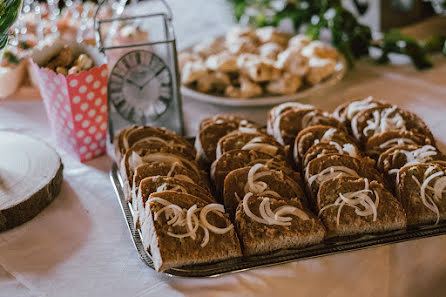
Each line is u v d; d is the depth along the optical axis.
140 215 0.74
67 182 0.86
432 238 0.74
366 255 0.72
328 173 0.76
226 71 1.07
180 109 0.96
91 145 0.91
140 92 0.93
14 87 1.07
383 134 0.85
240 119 0.93
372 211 0.73
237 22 1.40
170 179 0.75
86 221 0.79
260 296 0.68
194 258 0.69
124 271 0.72
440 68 1.17
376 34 1.30
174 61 0.93
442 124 0.99
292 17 1.28
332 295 0.70
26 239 0.76
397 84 1.12
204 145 0.85
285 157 0.82
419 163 0.78
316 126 0.85
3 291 0.70
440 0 1.37
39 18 1.07
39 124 1.01
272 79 1.05
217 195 0.79
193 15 1.52
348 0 1.37
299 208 0.73
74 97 0.85
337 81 1.09
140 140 0.84
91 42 1.03
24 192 0.79
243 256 0.71
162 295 0.69
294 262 0.71
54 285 0.71
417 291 0.73
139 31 1.08
